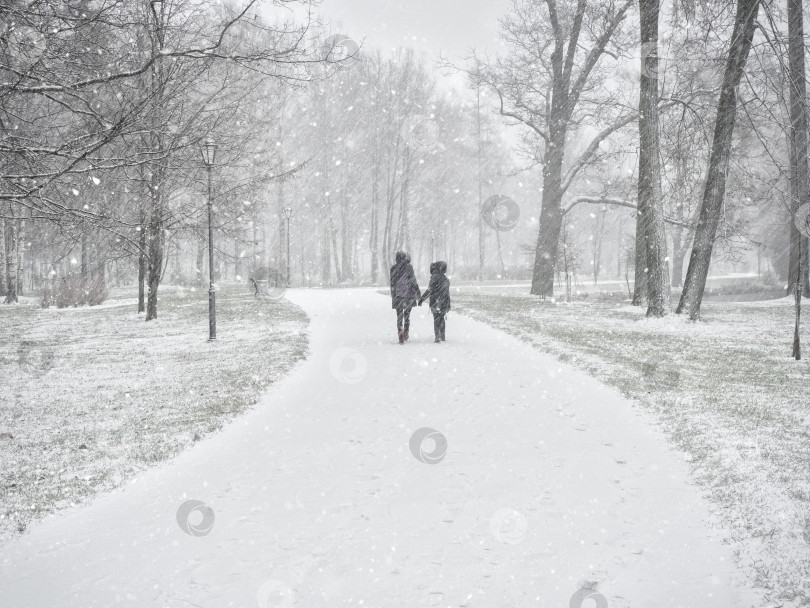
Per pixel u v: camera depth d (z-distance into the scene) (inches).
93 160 233.3
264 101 880.9
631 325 707.4
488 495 201.6
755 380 382.3
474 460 236.1
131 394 387.2
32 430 309.9
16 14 230.5
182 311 995.9
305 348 532.1
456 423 287.3
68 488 221.3
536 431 274.7
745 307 983.0
